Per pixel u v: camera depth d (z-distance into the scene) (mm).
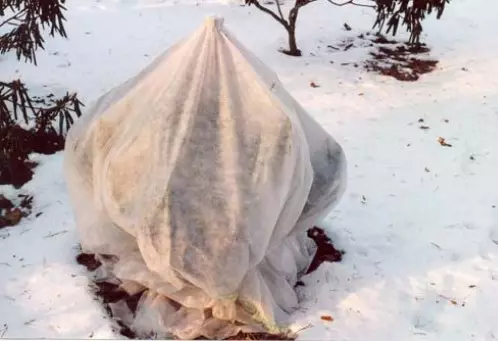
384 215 5227
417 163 6020
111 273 4207
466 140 6418
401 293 4324
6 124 5445
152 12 9406
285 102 3979
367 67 7898
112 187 3689
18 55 6133
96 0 9750
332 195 4250
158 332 3820
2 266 4391
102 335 3814
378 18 8078
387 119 6773
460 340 3971
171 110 3619
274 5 9797
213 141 3578
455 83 7562
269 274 4027
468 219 5223
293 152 3666
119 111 3924
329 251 4723
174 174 3477
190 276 3525
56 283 4211
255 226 3561
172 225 3436
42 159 5730
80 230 4215
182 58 3814
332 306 4145
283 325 3936
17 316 3949
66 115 5875
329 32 8883
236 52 3793
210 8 9641
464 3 10172
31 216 4996
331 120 6703
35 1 5840
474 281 4492
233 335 3846
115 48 8164
